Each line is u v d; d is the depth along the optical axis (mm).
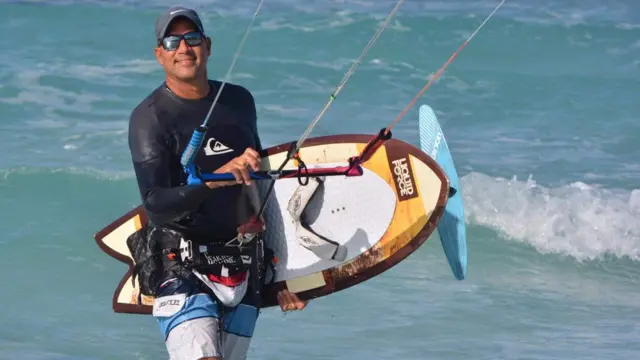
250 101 16328
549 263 29047
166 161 15414
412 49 48812
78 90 41094
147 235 16078
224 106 15891
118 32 48500
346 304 25312
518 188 32031
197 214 15641
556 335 23719
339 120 40062
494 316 24859
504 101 43938
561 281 27922
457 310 25172
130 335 23672
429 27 51000
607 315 25344
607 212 30844
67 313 24781
